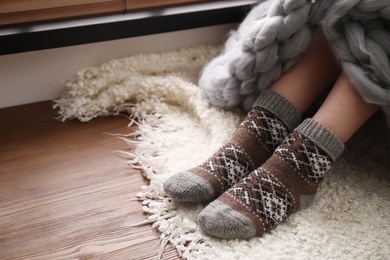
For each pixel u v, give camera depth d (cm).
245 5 145
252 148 109
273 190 101
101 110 134
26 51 125
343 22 104
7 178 113
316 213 106
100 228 102
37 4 122
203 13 141
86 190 111
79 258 95
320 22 107
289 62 112
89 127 130
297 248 98
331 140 102
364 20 103
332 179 115
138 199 110
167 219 104
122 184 113
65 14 127
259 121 109
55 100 137
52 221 103
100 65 139
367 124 134
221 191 106
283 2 106
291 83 112
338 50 104
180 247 98
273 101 110
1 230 100
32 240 99
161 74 145
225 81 119
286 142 104
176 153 119
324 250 98
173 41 146
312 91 114
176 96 135
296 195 103
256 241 99
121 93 134
